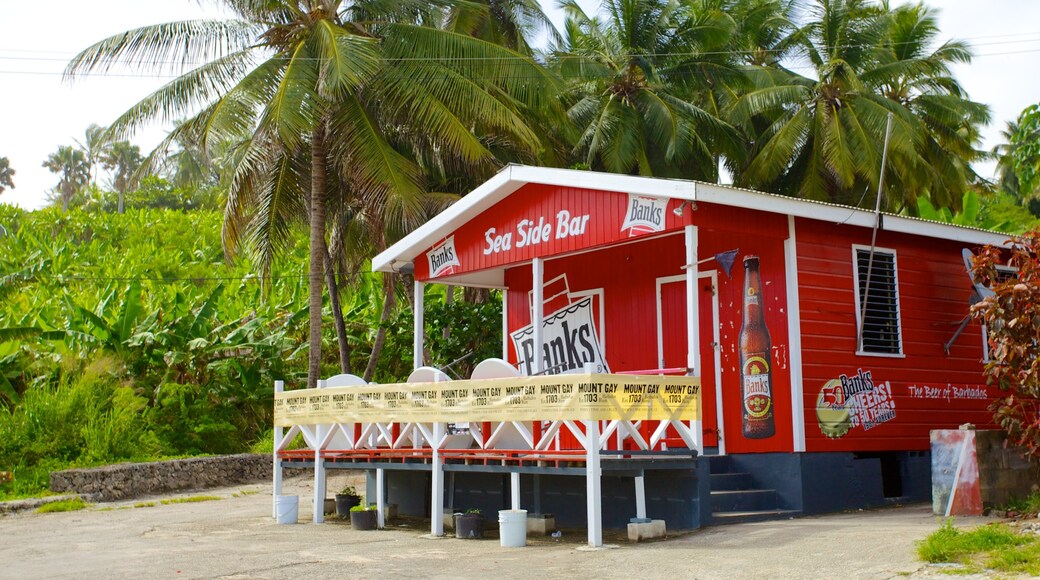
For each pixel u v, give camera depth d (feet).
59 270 106.73
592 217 40.37
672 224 36.55
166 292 88.74
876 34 106.52
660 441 38.81
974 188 128.98
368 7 66.23
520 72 65.57
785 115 109.40
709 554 28.48
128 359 73.20
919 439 42.47
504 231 45.03
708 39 103.45
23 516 49.98
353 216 84.17
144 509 52.60
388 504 45.21
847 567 24.76
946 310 44.88
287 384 82.94
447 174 81.10
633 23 101.19
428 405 37.37
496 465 34.91
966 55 110.83
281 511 42.73
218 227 167.84
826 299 39.91
